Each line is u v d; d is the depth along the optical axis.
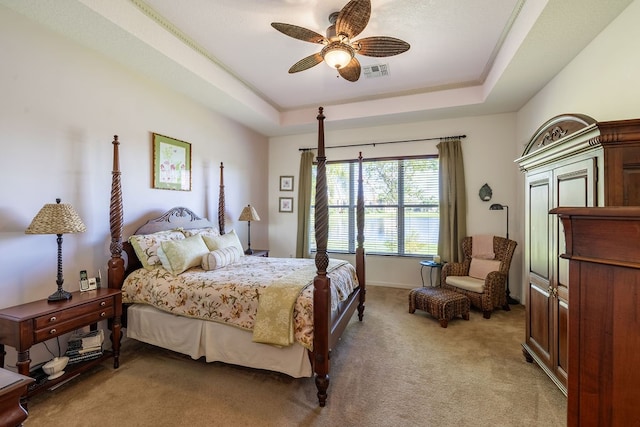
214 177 4.09
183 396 1.96
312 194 5.34
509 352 2.58
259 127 4.89
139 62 2.73
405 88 3.86
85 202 2.50
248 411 1.82
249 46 2.87
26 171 2.12
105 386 2.08
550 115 3.06
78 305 2.05
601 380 0.75
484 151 4.30
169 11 2.35
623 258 0.72
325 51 2.27
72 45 2.40
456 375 2.22
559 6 1.95
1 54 1.99
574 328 0.80
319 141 2.09
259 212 5.29
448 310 3.16
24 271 2.12
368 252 5.00
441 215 4.44
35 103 2.17
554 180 1.97
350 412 1.81
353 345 2.72
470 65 3.22
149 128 3.10
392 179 4.87
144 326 2.51
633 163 1.42
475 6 2.28
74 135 2.42
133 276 2.58
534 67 2.77
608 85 2.15
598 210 0.74
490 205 4.27
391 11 2.33
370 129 4.91
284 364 2.03
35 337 1.80
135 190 2.96
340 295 2.50
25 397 1.81
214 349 2.24
